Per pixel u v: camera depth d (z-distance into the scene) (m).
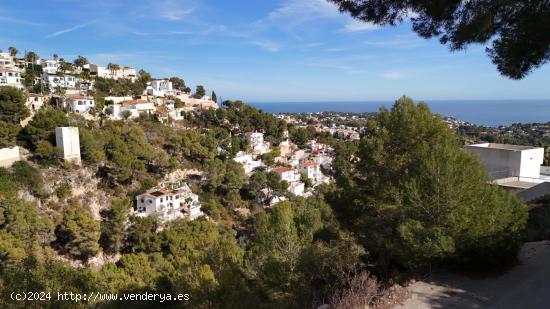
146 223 31.64
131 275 21.33
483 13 5.96
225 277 10.37
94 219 31.56
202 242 28.81
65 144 35.91
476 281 8.07
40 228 26.52
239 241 35.22
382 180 10.78
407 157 10.77
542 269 8.45
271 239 13.76
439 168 8.40
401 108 11.36
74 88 58.44
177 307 11.95
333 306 7.33
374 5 6.64
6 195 27.47
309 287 10.38
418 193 8.53
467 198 8.21
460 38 6.32
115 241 30.34
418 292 7.59
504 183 20.38
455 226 7.87
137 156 42.06
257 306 9.94
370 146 11.05
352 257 10.41
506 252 8.44
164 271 21.88
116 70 83.31
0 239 22.27
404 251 8.32
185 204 40.41
